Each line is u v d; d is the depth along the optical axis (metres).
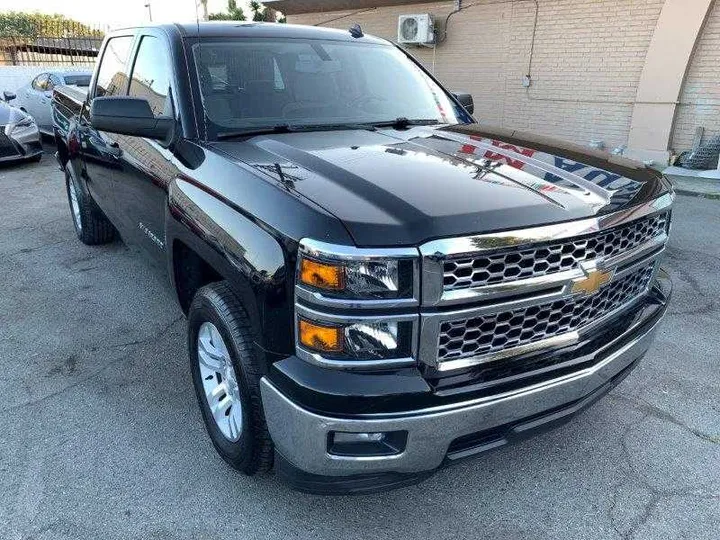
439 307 1.89
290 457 2.08
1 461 2.71
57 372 3.47
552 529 2.37
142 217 3.49
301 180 2.21
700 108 9.14
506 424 2.15
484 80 11.50
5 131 9.52
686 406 3.18
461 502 2.51
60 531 2.32
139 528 2.35
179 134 2.94
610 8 9.55
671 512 2.45
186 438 2.88
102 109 2.78
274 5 13.70
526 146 2.80
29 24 17.66
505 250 1.91
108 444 2.83
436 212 1.92
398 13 12.45
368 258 1.82
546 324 2.14
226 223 2.29
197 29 3.31
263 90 3.16
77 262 5.25
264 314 2.05
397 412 1.90
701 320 4.21
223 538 2.31
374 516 2.43
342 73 3.48
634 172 2.60
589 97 10.20
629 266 2.37
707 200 7.74
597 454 2.80
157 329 4.01
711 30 8.73
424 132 3.08
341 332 1.88
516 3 10.62
